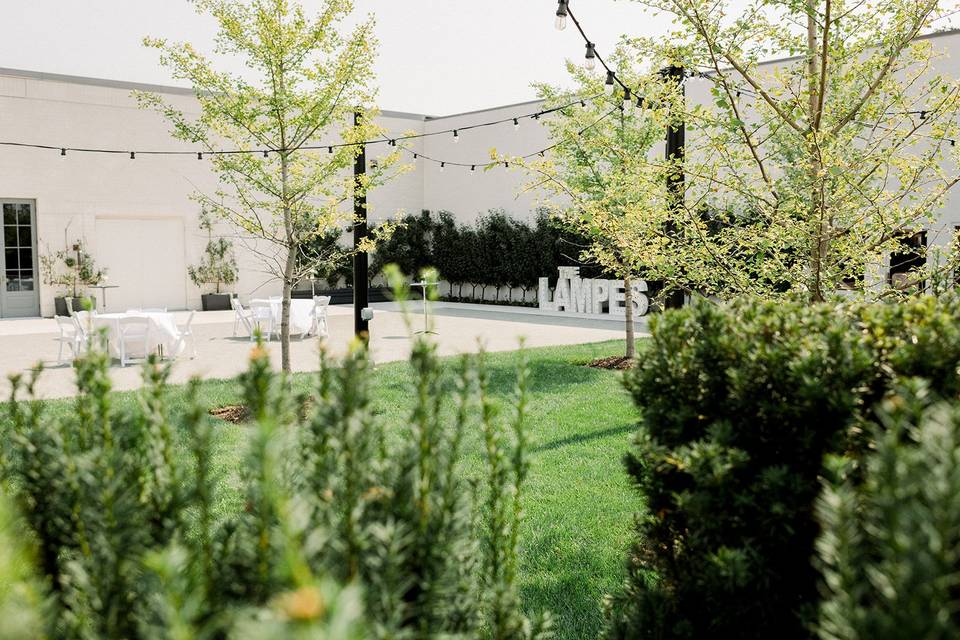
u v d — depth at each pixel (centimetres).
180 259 1977
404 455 120
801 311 193
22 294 1769
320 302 1389
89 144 1811
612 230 445
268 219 2016
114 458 106
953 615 107
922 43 400
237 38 677
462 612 122
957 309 179
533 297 2095
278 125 722
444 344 1190
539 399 705
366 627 83
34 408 129
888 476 84
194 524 210
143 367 122
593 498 416
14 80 1705
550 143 2006
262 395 102
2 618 72
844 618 84
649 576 288
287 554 71
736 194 447
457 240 2250
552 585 308
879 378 163
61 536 115
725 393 184
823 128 411
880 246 400
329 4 680
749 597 166
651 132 873
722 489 167
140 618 93
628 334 986
